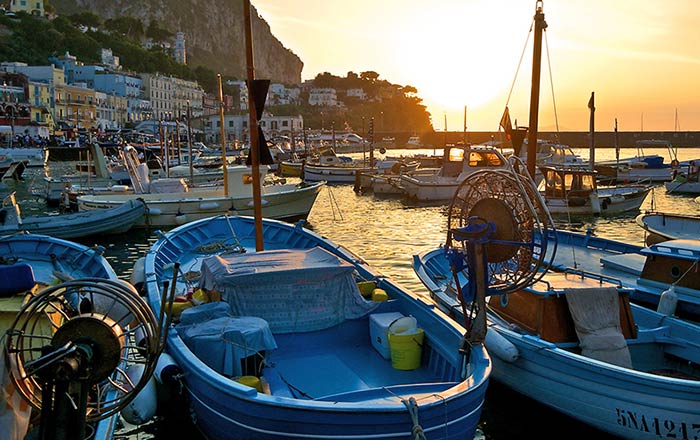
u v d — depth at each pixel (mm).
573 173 29656
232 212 24016
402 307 9023
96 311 7871
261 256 9164
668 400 6867
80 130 97438
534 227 7180
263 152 10984
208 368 6648
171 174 39562
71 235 21438
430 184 34469
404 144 158750
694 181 39406
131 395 5320
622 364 8289
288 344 8398
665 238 17078
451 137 148875
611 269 13930
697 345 8461
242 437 6289
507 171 7406
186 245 13703
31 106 94250
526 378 8320
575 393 7684
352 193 41719
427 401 5805
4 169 49125
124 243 21969
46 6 170500
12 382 5051
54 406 4598
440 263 13258
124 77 123562
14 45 125562
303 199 26047
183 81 144250
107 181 37562
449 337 7672
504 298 7746
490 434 8258
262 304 8359
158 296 9102
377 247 21797
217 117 122750
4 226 19734
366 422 5695
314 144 108875
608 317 8555
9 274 6805
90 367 4805
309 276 8383
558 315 8727
